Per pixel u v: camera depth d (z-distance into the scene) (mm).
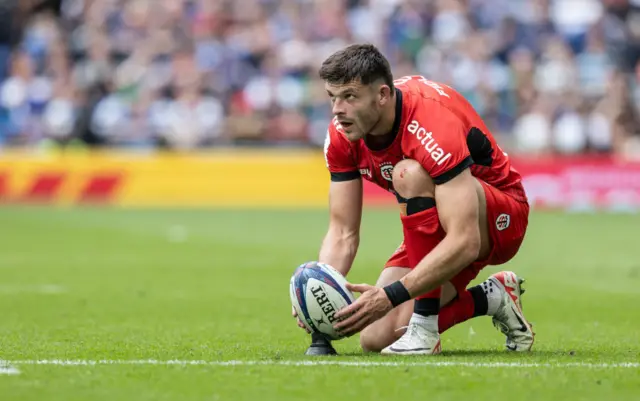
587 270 42344
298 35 96500
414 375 16109
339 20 96875
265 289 35094
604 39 97562
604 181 85938
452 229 18234
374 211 82688
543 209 85375
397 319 19969
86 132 92750
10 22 100375
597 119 92375
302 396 14602
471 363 17547
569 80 93688
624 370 16828
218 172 88938
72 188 87875
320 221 72375
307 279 18656
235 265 43719
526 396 14633
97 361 18016
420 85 19094
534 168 85500
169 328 24969
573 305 30703
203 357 18719
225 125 92625
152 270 41656
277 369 16719
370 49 18172
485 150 19531
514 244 20469
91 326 25234
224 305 30422
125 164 88625
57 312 28375
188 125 92375
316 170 89312
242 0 98312
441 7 97750
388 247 52656
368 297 18312
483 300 20422
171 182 88500
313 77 93750
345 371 16484
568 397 14602
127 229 64688
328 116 92688
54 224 68438
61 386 15273
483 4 98938
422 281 18234
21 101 93625
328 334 18875
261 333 23984
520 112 93062
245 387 15203
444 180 18266
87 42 97375
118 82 94812
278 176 89125
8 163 87438
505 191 20078
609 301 31750
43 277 38875
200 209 84625
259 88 93812
